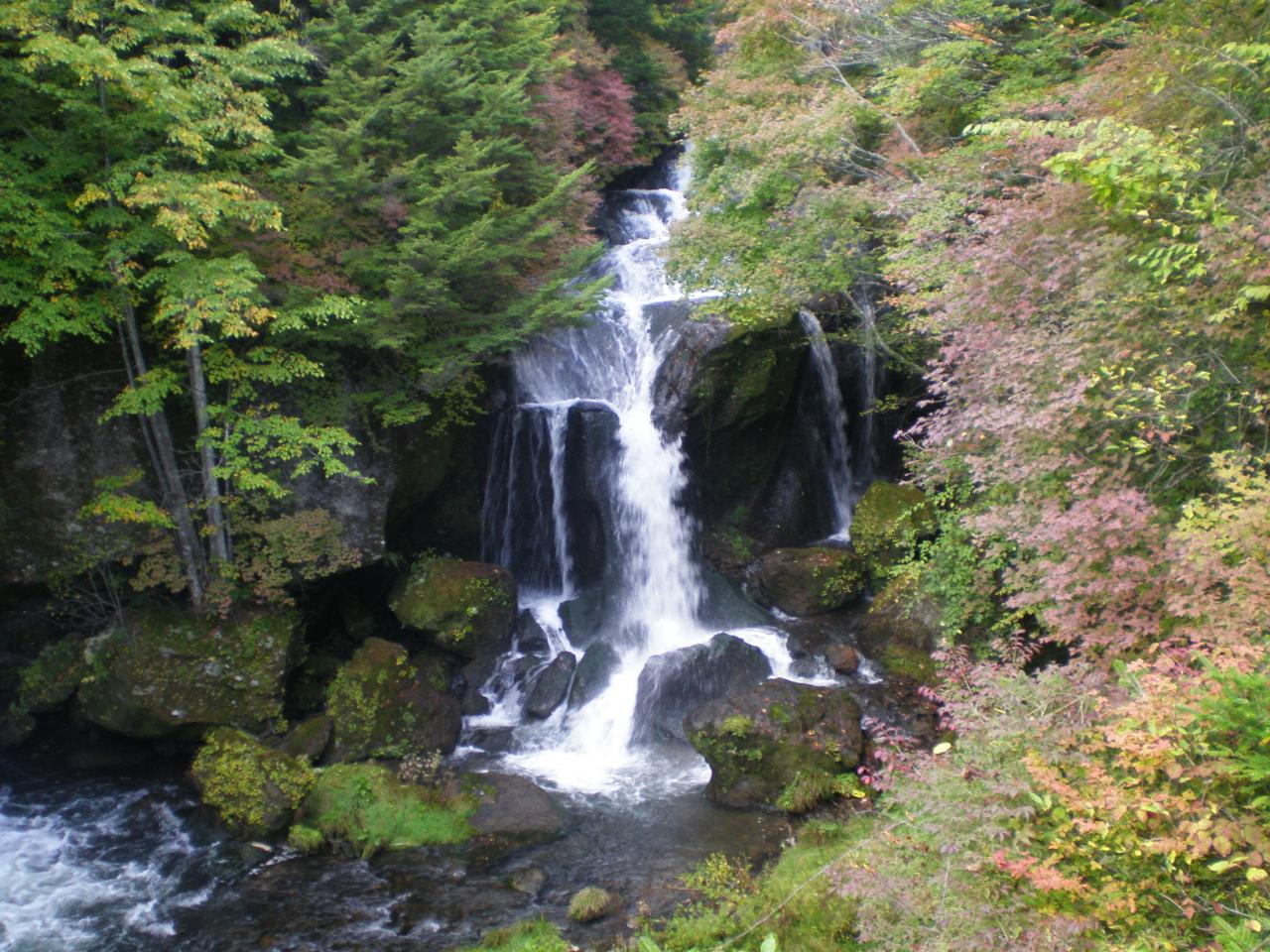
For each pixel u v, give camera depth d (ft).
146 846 27.27
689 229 40.01
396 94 37.40
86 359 32.53
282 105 39.06
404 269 33.65
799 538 48.96
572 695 35.94
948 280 26.73
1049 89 31.91
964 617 29.22
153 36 30.53
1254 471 17.97
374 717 31.94
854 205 35.94
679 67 74.08
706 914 21.18
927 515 41.60
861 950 16.87
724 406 44.68
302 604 36.40
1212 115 21.03
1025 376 21.03
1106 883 12.86
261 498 33.35
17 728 32.14
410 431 38.73
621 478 43.65
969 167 30.45
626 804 29.40
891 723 32.55
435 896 24.43
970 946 12.51
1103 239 20.33
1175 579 15.96
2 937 23.11
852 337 44.60
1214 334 17.89
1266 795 12.01
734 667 35.81
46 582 32.04
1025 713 16.14
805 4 42.34
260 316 30.04
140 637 31.71
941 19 38.01
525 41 45.98
